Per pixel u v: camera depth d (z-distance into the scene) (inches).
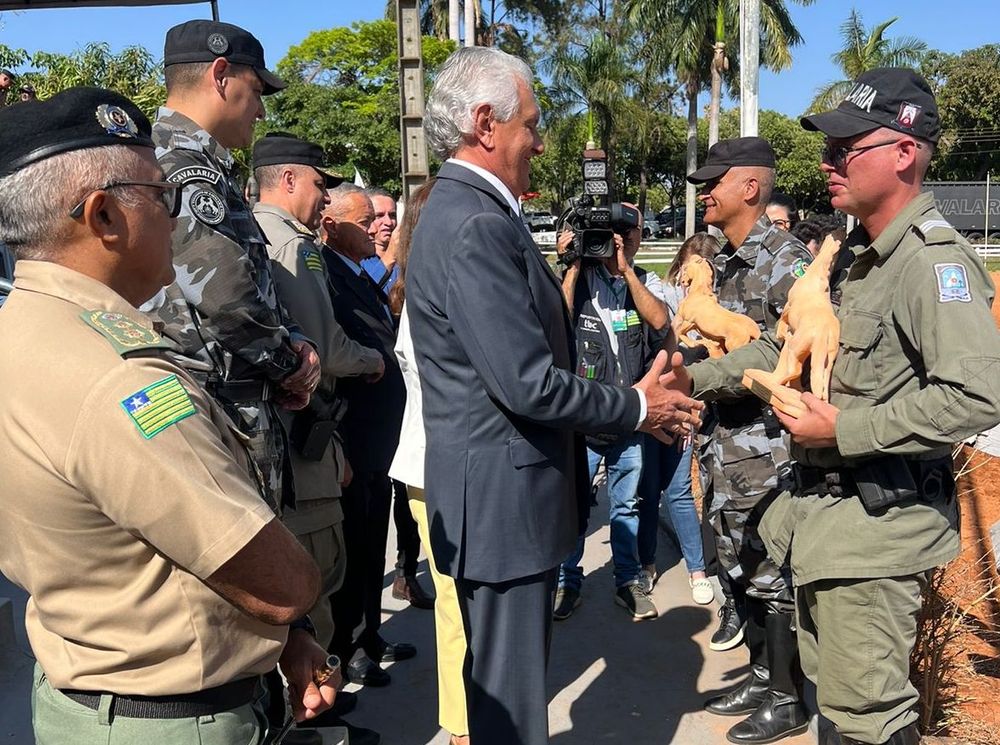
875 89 83.0
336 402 109.7
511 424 80.8
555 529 84.0
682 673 137.6
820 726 113.0
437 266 79.9
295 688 62.6
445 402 82.5
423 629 156.5
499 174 84.5
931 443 76.5
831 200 88.7
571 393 77.7
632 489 158.1
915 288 78.8
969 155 1738.4
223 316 85.7
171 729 51.8
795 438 84.6
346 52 1103.0
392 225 199.6
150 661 51.2
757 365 103.0
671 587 174.4
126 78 574.6
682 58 1103.0
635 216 113.1
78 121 51.4
